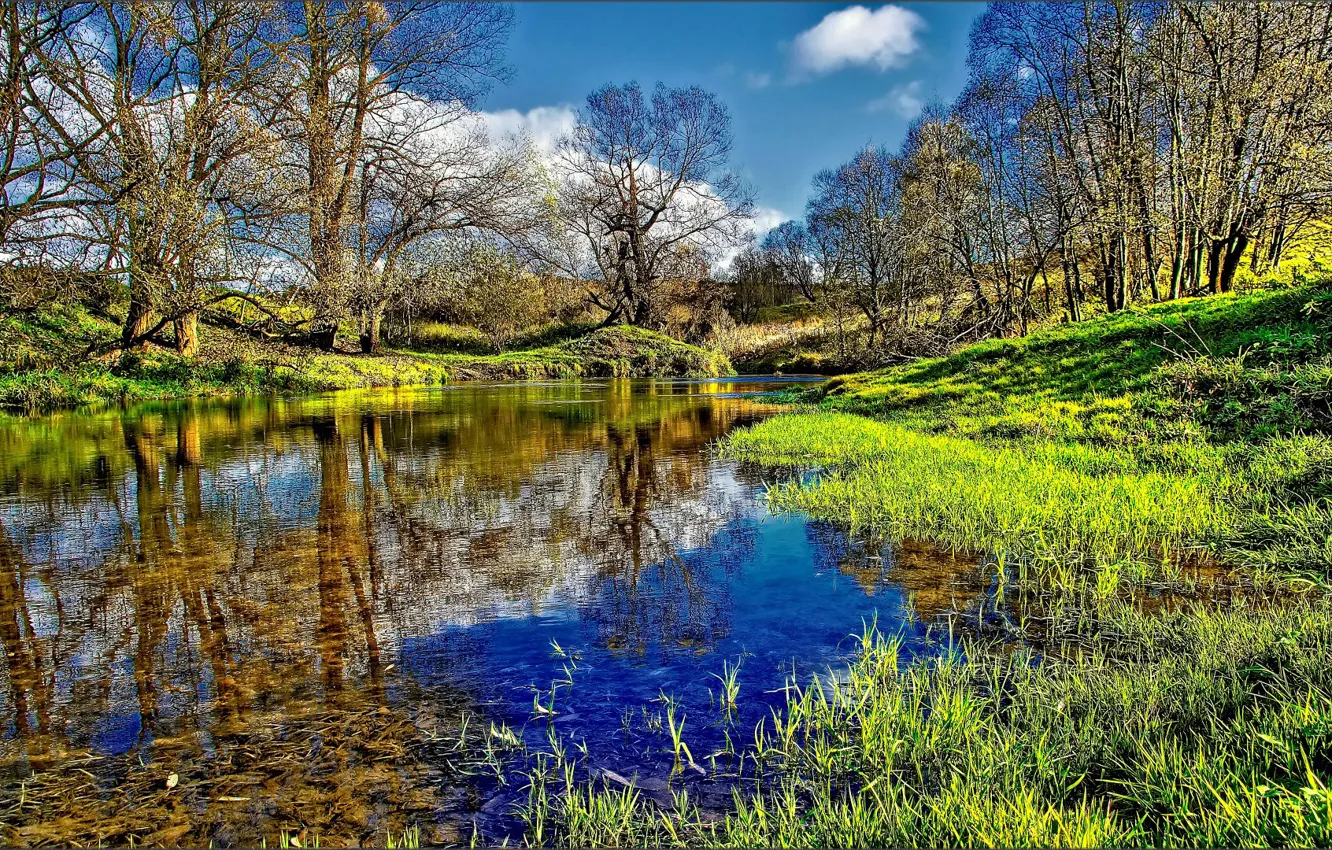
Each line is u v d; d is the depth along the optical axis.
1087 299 25.94
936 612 4.46
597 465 9.78
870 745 2.96
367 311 29.52
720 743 3.11
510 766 2.95
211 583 5.07
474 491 8.09
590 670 3.79
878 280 40.09
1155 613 4.27
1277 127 15.13
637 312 45.75
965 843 2.32
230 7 19.22
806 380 34.59
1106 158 18.91
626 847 2.45
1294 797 2.24
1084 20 19.02
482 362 33.72
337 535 6.29
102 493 7.88
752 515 6.95
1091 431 9.06
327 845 2.47
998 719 3.18
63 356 18.22
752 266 73.56
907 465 8.37
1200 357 9.84
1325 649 3.26
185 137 17.44
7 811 2.64
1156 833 2.32
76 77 17.05
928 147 26.47
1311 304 9.49
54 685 3.62
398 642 4.13
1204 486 6.59
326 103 23.81
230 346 23.33
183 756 3.00
